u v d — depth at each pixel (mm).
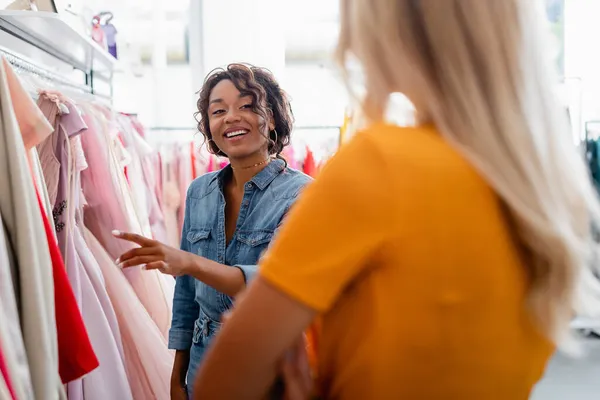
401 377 481
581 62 3260
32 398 809
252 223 1182
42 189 1006
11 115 850
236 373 480
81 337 952
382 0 508
